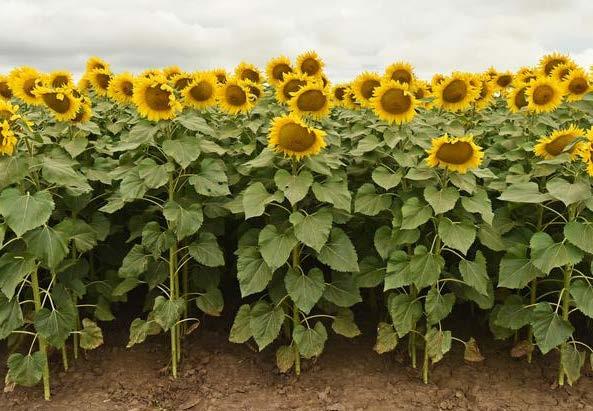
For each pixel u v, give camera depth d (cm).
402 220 448
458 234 429
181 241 518
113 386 480
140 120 484
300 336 462
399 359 516
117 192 501
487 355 528
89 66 741
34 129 559
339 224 554
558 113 646
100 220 516
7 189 404
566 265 445
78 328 527
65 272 500
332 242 460
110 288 532
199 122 458
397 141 473
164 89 434
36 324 428
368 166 538
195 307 585
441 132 561
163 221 554
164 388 479
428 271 437
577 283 431
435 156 428
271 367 509
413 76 637
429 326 463
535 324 436
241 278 450
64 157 479
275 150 447
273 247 431
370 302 612
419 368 505
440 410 448
